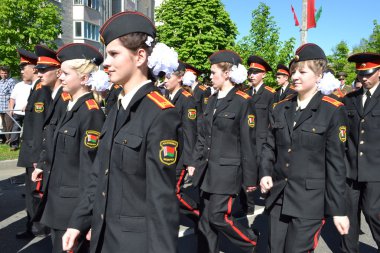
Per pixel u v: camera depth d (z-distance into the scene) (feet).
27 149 14.47
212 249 12.50
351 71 77.97
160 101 6.29
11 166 27.99
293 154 9.75
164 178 6.05
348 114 13.88
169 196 6.04
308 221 9.43
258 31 49.42
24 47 60.13
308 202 9.44
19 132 31.89
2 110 32.81
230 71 12.76
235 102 12.67
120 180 6.35
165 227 5.92
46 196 9.89
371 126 13.24
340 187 9.06
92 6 100.53
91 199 7.15
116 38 6.25
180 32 99.81
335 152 9.21
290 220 9.79
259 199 21.48
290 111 10.15
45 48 12.23
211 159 12.55
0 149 32.32
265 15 49.34
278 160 10.16
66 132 9.43
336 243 15.48
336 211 9.01
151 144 6.07
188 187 23.49
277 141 10.23
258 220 17.95
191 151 16.24
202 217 12.62
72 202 9.45
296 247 9.44
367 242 15.44
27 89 33.37
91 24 99.71
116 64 6.31
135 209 6.30
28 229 15.34
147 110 6.25
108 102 21.25
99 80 9.65
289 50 48.34
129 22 6.22
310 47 9.73
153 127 6.11
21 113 32.99
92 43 100.22
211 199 12.31
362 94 13.89
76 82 9.57
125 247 6.21
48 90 14.42
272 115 10.60
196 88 33.04
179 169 15.84
